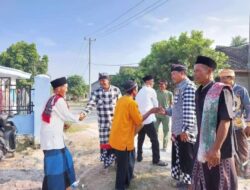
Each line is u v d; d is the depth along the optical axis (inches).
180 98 198.2
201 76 139.5
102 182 232.7
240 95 219.5
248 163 230.8
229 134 133.0
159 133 446.6
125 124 207.8
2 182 253.9
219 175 132.3
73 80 2647.6
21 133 396.2
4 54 1803.6
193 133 194.7
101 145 247.8
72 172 209.3
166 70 1010.7
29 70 1803.6
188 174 198.2
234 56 1192.2
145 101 251.1
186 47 976.3
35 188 241.1
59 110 203.2
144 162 258.5
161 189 213.0
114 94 247.3
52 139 201.0
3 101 446.6
